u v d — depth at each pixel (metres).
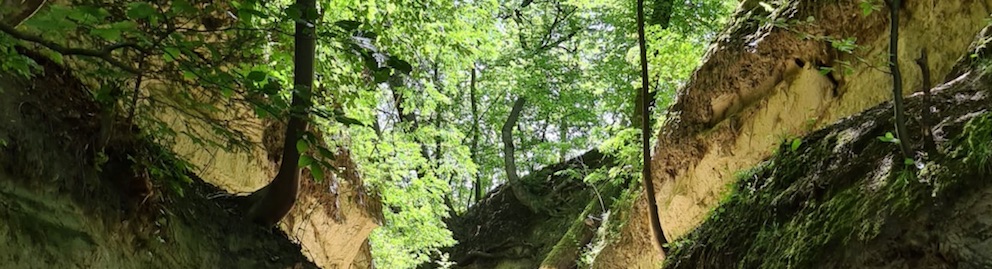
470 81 21.72
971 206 2.69
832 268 3.03
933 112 3.46
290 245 5.47
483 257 18.83
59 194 3.17
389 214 11.75
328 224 8.32
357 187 9.30
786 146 4.54
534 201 19.39
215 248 4.47
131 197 3.72
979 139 2.85
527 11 20.42
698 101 8.67
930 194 2.85
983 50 3.96
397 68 2.80
